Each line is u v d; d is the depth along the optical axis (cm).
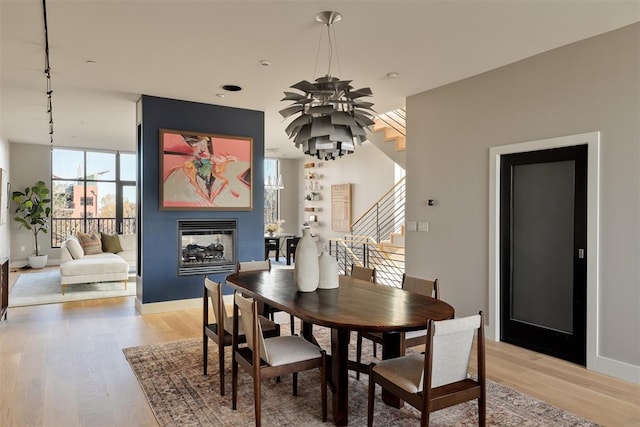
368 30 326
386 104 551
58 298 612
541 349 384
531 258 393
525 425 255
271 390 305
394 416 267
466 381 222
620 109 325
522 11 295
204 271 557
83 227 998
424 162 493
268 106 569
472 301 440
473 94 437
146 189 515
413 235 507
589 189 342
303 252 299
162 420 260
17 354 380
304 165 1159
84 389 306
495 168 414
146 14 299
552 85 368
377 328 216
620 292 326
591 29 326
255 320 238
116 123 695
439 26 319
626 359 323
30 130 761
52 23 314
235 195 574
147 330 454
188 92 502
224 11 295
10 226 918
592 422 259
